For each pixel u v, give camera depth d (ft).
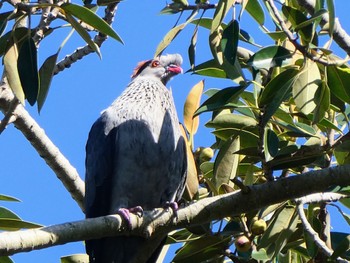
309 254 32.68
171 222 31.40
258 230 33.17
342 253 31.09
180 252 34.42
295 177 30.68
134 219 30.78
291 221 32.83
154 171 38.47
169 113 39.37
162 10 32.65
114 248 36.96
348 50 31.68
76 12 29.71
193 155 36.68
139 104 39.29
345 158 32.94
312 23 29.58
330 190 31.96
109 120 39.04
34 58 29.45
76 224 28.02
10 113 33.91
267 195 30.71
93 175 38.78
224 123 33.94
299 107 30.12
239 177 35.65
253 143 33.65
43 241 26.78
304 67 29.63
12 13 29.76
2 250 25.91
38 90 29.37
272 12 31.14
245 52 35.70
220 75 34.53
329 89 30.22
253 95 34.45
